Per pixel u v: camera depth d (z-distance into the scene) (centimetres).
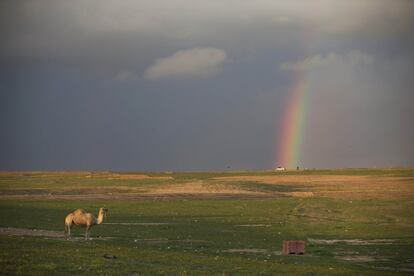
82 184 19012
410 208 10794
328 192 16000
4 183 19225
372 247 5553
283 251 5044
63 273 3173
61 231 6384
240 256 4616
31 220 7706
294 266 4022
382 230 7338
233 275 3450
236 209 10812
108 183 19650
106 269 3378
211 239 6044
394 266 4412
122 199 13662
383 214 9769
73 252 4022
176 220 8506
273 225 7894
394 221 8731
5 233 5838
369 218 9175
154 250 4634
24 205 11000
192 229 7119
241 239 6106
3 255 3650
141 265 3628
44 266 3322
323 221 8669
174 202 12631
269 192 16312
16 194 15075
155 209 10731
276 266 3962
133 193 15950
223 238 6166
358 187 17900
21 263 3388
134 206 11412
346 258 4800
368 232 7088
